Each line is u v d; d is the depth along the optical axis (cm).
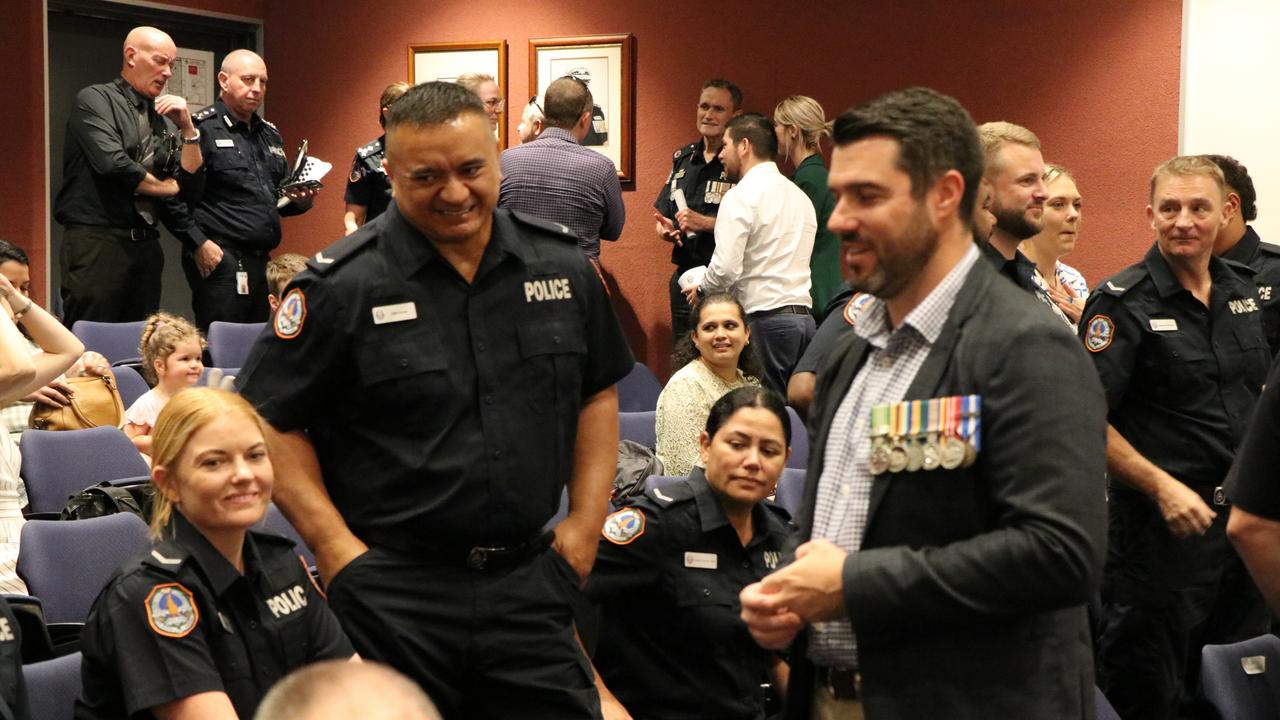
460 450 233
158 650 222
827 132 632
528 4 738
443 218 229
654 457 437
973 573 163
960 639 171
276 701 101
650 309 714
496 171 235
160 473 233
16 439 484
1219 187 348
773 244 568
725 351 451
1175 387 352
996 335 171
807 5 667
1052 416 165
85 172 630
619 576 308
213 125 673
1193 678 377
